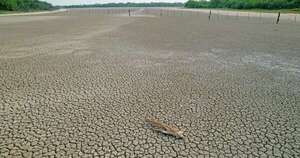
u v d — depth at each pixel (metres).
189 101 6.24
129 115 5.44
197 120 5.23
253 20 42.09
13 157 3.87
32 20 43.47
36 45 14.66
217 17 52.97
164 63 10.25
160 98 6.43
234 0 96.62
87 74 8.51
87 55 11.72
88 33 21.53
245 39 17.83
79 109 5.71
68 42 15.96
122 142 4.38
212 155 4.02
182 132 4.69
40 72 8.67
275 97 6.54
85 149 4.14
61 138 4.47
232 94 6.75
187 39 17.86
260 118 5.34
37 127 4.85
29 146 4.20
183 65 9.95
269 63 10.29
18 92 6.69
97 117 5.33
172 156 3.98
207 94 6.74
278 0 70.69
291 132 4.76
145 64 10.05
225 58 11.29
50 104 5.96
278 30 24.61
